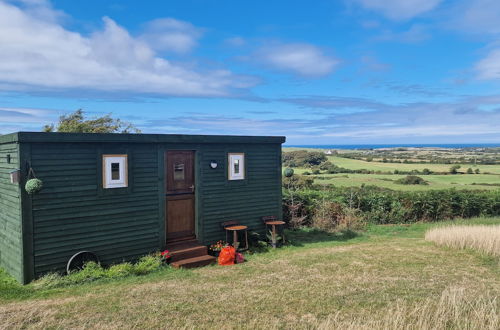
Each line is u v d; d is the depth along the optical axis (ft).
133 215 34.24
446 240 42.04
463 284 27.84
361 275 30.63
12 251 30.68
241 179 41.68
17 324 21.22
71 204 30.86
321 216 56.80
